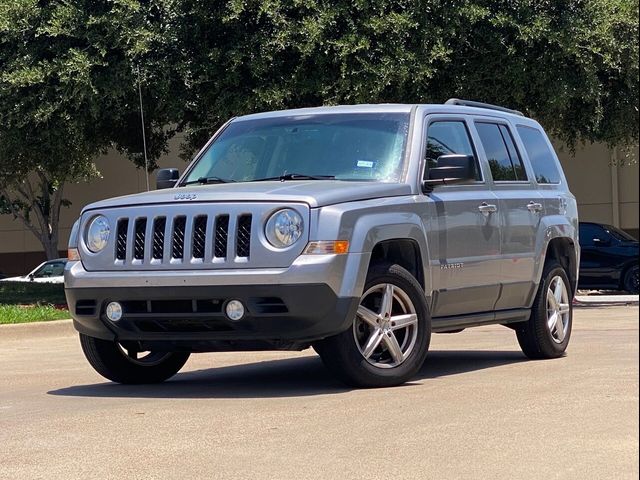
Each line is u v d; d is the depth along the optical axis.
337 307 6.98
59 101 19.34
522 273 8.89
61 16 18.91
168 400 7.10
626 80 20.53
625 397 6.39
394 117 8.23
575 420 5.68
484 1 18.92
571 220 9.87
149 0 18.98
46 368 9.98
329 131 8.27
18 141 20.61
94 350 8.01
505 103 20.09
